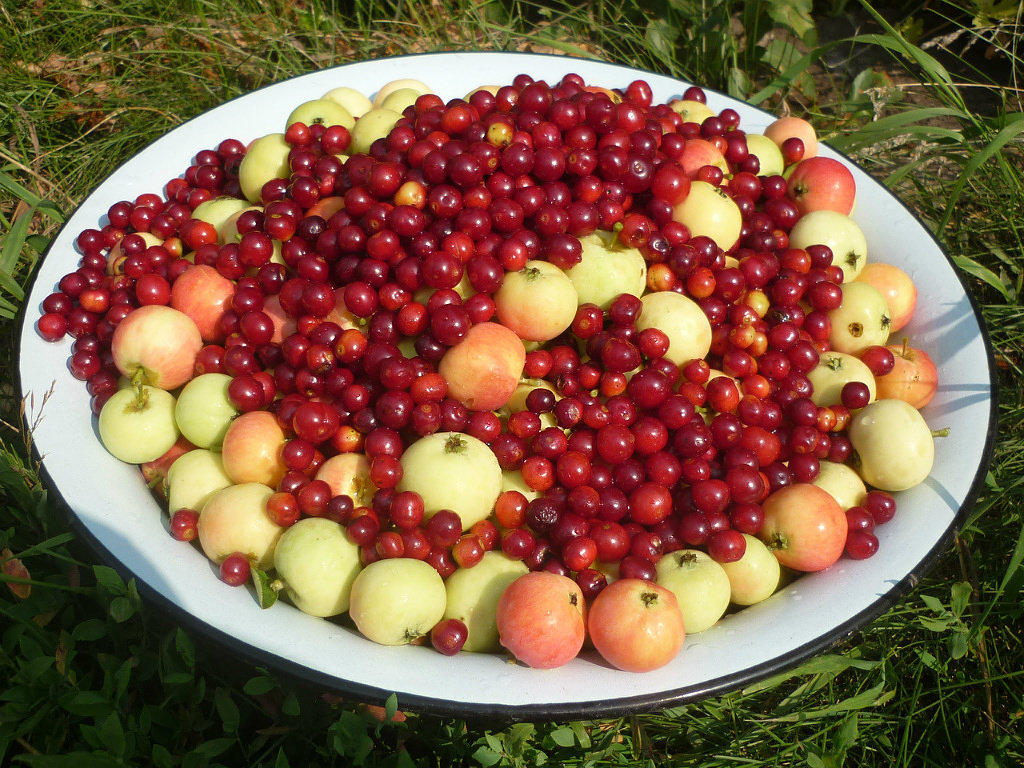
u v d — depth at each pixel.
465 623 0.41
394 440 0.43
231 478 0.44
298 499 0.42
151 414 0.45
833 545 0.42
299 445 0.43
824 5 0.89
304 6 0.83
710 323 0.49
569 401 0.45
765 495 0.45
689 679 0.37
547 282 0.45
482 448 0.43
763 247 0.53
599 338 0.46
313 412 0.42
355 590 0.39
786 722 0.44
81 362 0.47
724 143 0.57
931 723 0.44
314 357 0.44
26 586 0.42
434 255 0.44
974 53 0.83
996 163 0.67
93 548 0.39
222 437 0.45
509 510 0.43
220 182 0.57
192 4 0.78
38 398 0.45
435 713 0.35
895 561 0.42
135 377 0.46
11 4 0.75
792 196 0.58
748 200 0.55
